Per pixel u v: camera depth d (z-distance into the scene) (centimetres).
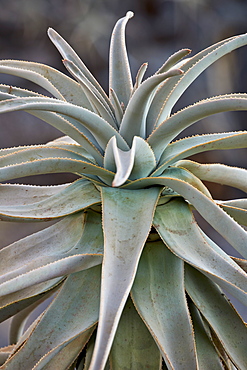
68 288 214
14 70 222
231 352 208
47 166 201
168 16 960
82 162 204
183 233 211
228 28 954
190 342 203
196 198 202
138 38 960
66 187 222
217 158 898
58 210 215
